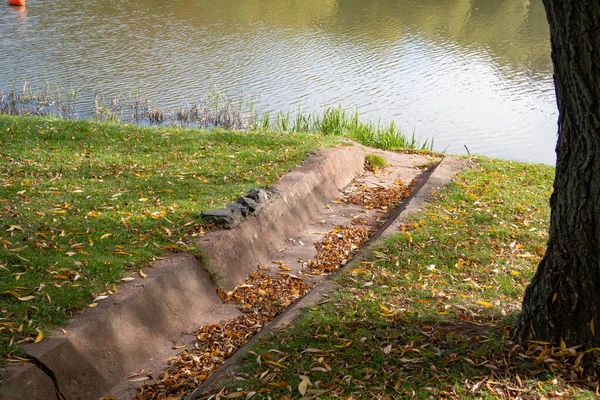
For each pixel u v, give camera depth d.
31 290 5.90
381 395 4.85
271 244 8.45
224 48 26.44
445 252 7.90
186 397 5.14
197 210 8.29
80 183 8.94
